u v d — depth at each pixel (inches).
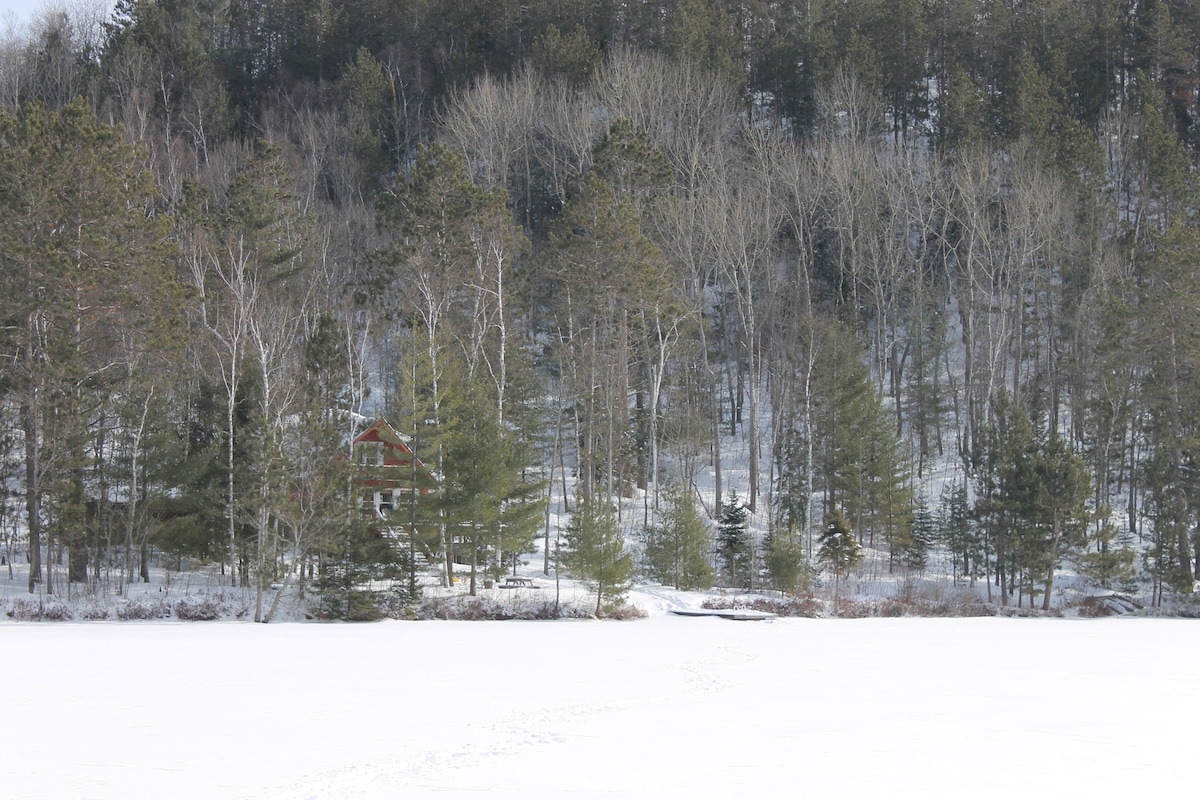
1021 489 2009.1
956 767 585.3
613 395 2203.5
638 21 3826.3
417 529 1724.9
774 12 4057.6
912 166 3184.1
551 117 3228.3
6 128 1675.7
